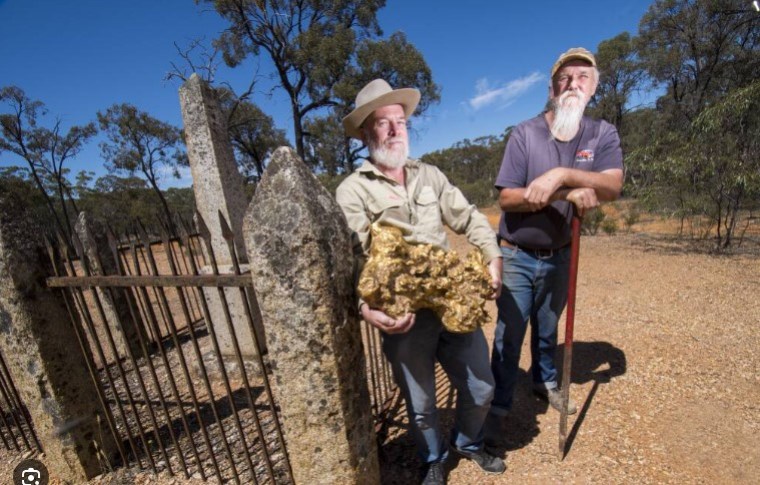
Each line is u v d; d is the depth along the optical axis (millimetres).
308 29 16516
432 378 1962
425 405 1952
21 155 24125
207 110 3736
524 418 2672
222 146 3854
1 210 2062
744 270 6008
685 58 19078
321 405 1635
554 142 2186
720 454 2215
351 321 1681
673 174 8016
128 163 27344
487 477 2166
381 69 17328
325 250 1535
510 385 2385
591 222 11781
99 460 2457
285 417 1705
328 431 1667
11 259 2070
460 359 1946
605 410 2670
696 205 8188
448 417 2719
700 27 17656
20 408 2664
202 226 1705
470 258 1820
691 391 2818
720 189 7703
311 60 16500
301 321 1551
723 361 3207
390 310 1618
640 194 9367
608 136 2164
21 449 2781
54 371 2248
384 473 2250
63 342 2285
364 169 1850
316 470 1730
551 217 2213
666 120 19750
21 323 2143
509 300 2359
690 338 3670
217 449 2609
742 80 15039
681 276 5898
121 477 2404
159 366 4188
